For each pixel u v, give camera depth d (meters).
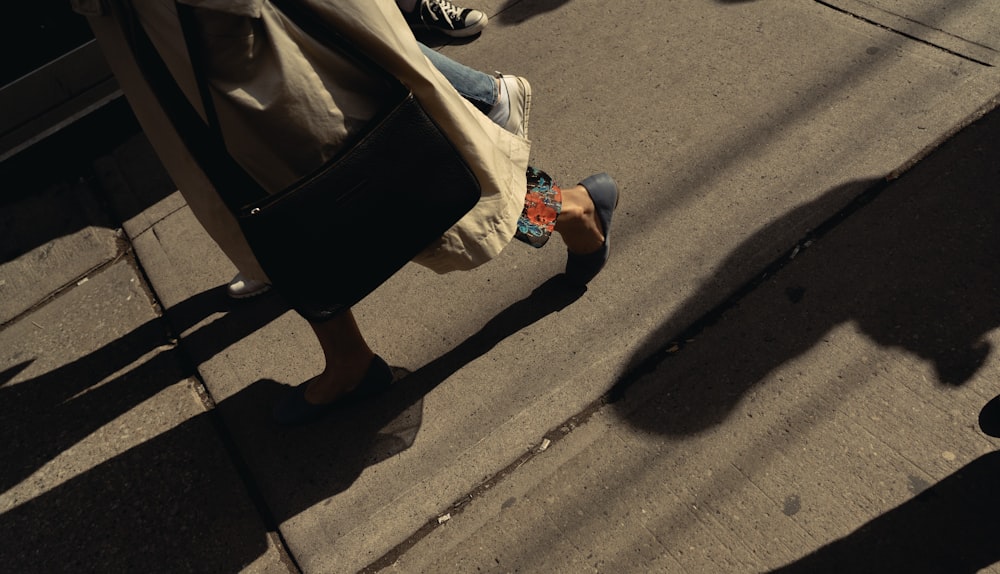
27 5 2.73
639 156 2.54
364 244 1.58
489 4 3.24
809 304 2.08
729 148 2.48
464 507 1.94
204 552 1.99
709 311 2.13
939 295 2.02
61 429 2.30
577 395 2.05
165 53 1.44
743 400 1.95
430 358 2.22
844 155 2.37
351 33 1.43
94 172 3.04
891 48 2.61
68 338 2.55
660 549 1.78
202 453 2.17
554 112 2.75
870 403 1.88
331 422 2.16
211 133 1.45
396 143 1.51
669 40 2.88
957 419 1.82
